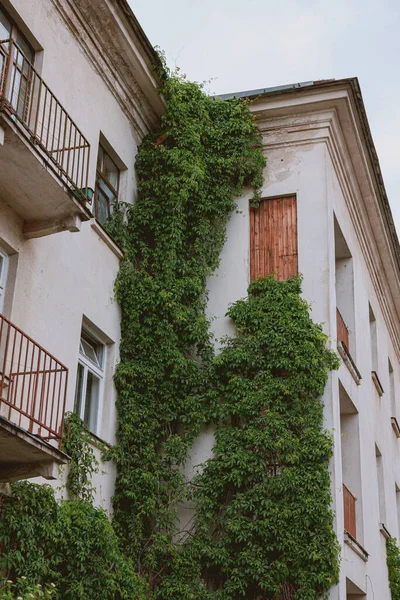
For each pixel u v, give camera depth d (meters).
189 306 18.39
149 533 16.70
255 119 20.78
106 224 17.88
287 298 18.56
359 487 20.67
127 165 18.83
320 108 20.45
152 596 15.88
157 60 18.70
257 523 16.45
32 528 12.70
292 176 20.16
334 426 17.64
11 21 14.73
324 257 19.19
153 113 19.80
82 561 13.81
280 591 16.38
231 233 19.92
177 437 17.14
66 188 13.35
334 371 18.27
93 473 15.66
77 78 16.64
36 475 12.27
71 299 15.53
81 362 16.27
